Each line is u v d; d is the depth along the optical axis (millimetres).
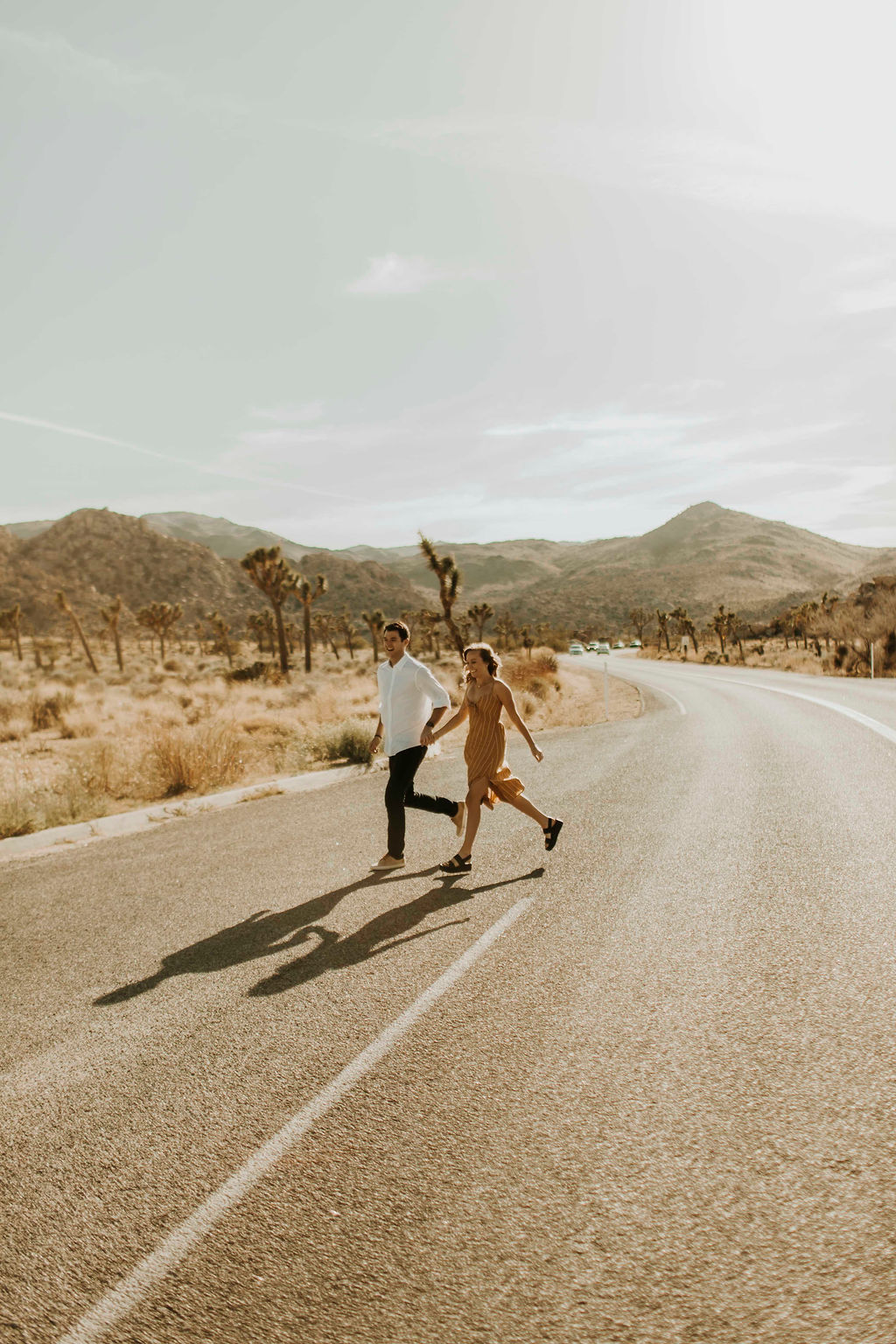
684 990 3574
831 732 12367
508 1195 2285
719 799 7742
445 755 12711
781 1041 3061
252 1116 2795
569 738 14375
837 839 5957
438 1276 2002
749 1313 1820
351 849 6656
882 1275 1904
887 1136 2438
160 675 45938
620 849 6078
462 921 4637
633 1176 2330
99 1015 3709
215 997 3816
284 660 47281
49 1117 2879
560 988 3664
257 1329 1878
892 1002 3328
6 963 4484
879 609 30484
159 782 11227
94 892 5859
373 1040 3279
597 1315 1845
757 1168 2326
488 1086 2873
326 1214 2260
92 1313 1966
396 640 5828
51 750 16094
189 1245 2178
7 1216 2357
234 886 5734
